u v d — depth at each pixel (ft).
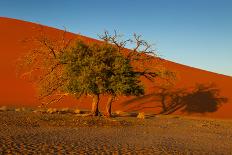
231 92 184.24
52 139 53.06
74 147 46.91
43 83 103.45
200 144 58.85
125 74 100.48
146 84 179.22
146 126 84.79
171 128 83.92
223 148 56.44
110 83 98.27
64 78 99.91
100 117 100.73
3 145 44.55
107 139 57.31
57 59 101.40
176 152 48.39
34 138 52.80
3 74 165.48
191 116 139.74
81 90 96.73
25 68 170.50
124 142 54.85
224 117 149.79
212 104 165.68
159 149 49.67
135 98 162.30
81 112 115.85
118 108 150.00
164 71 110.01
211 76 204.44
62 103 148.15
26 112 104.83
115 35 103.09
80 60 98.02
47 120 83.97
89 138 57.21
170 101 163.32
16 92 152.05
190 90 180.24
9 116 88.02
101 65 95.30
